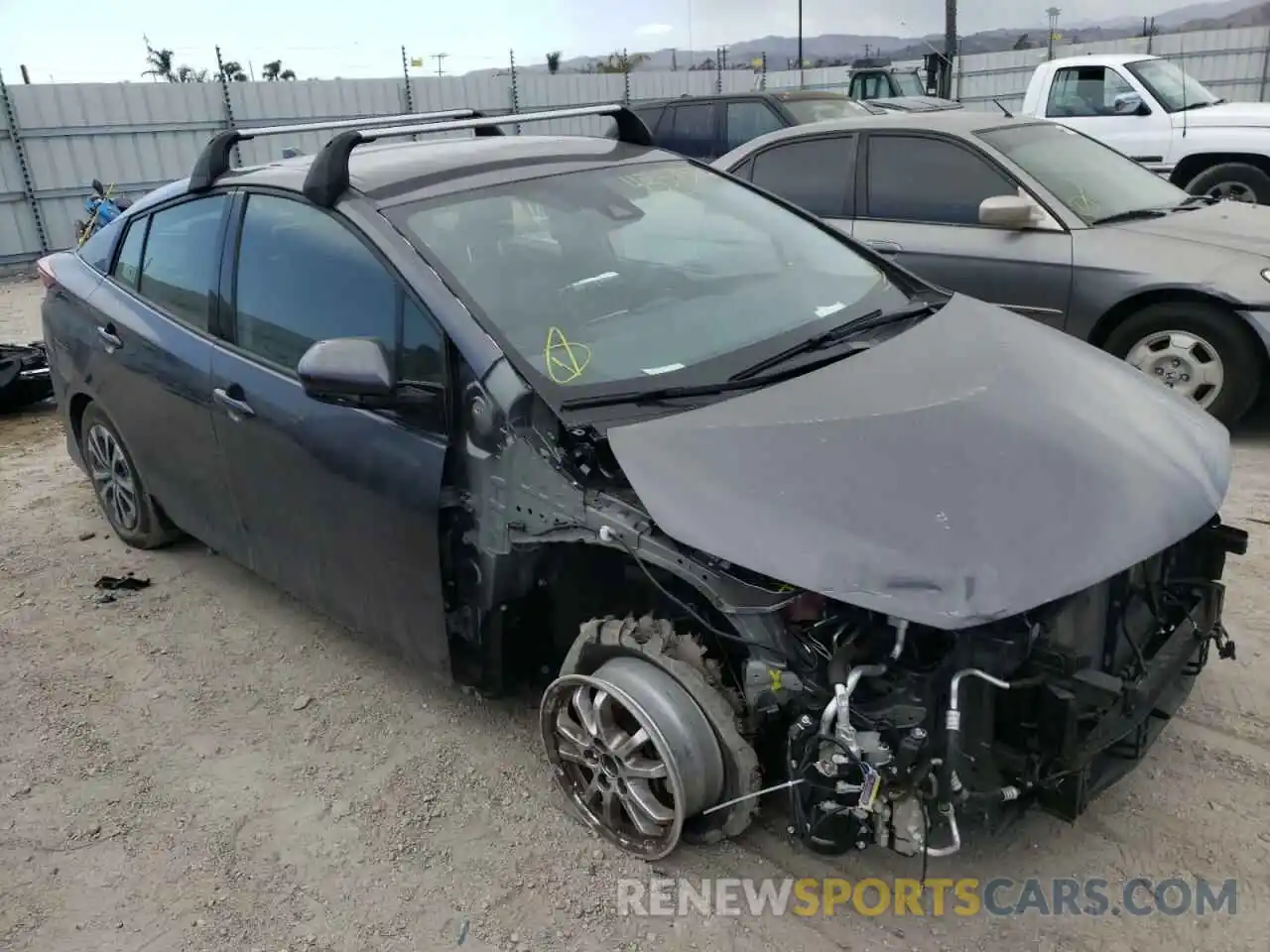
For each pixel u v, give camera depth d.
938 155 6.25
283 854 2.95
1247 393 5.39
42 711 3.71
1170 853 2.72
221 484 3.90
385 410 3.08
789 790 2.59
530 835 2.96
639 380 2.90
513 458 2.80
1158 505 2.53
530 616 3.04
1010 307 5.88
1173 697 2.81
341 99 20.50
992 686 2.30
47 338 5.00
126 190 18.38
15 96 17.05
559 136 4.16
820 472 2.49
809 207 6.71
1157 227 5.73
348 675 3.84
